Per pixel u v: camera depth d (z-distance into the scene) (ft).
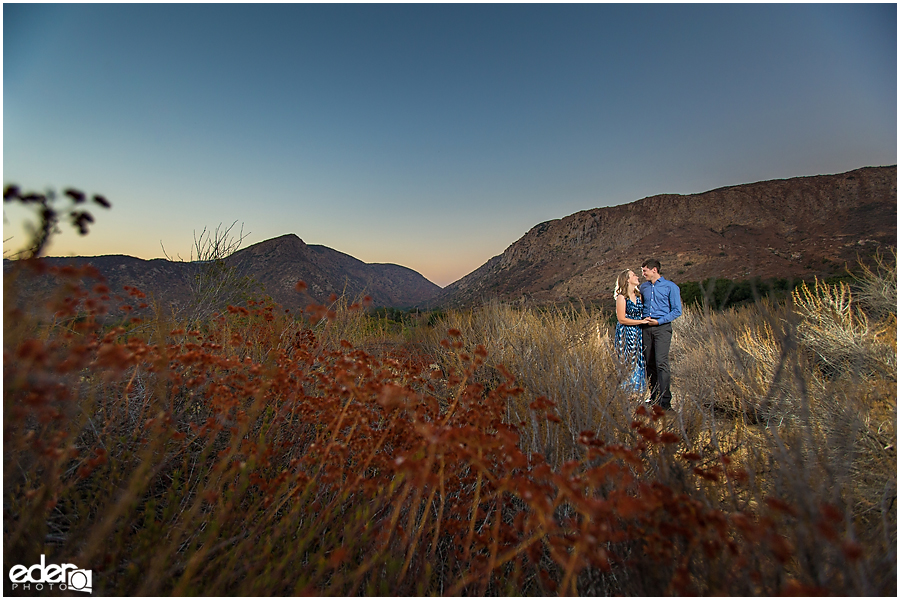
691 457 5.04
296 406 6.54
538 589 5.06
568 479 4.01
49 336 4.89
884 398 7.23
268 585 4.25
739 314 17.62
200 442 7.32
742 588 3.81
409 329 18.08
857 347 9.25
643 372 13.07
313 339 9.12
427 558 5.40
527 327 14.57
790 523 4.08
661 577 4.12
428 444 4.77
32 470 5.10
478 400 6.49
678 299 13.98
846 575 3.46
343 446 5.25
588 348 12.26
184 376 6.99
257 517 5.63
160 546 4.59
